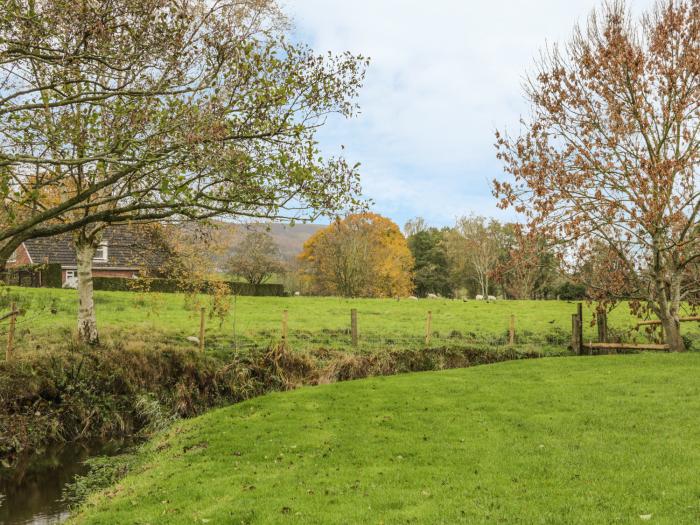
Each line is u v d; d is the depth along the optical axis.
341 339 28.55
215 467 11.65
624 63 22.75
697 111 22.67
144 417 18.00
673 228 23.28
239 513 8.77
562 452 10.66
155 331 24.88
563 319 37.78
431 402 15.80
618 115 22.45
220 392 20.41
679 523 7.11
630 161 22.98
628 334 30.78
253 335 27.66
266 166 10.95
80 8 9.39
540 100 24.17
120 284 45.06
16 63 10.31
